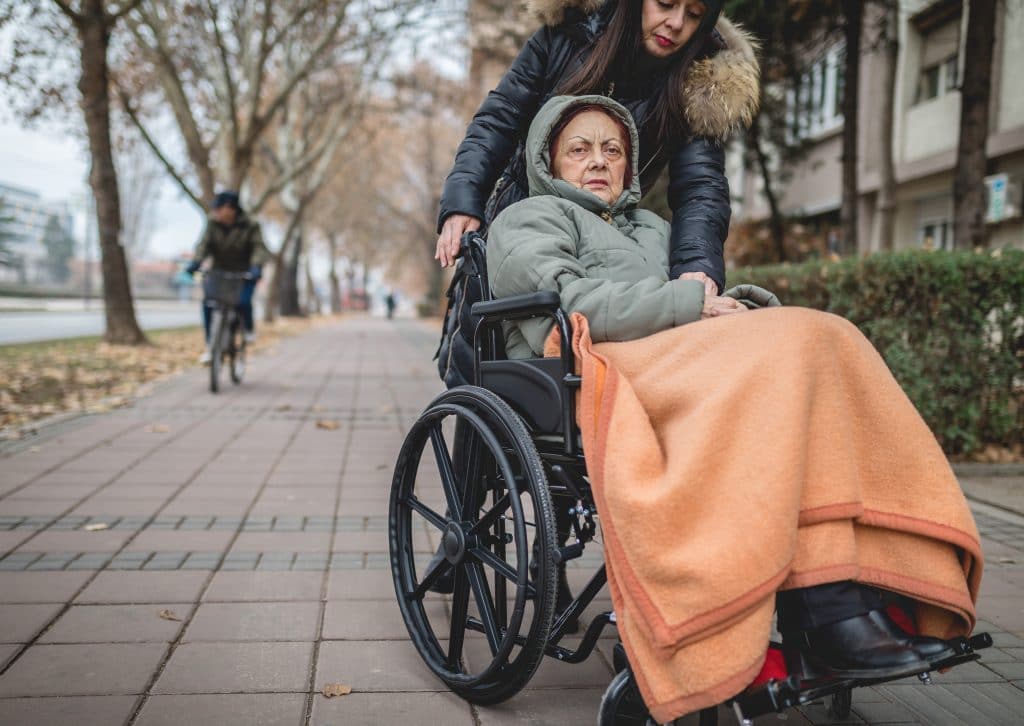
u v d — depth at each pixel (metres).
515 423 2.02
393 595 2.92
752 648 1.50
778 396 1.60
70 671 2.26
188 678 2.25
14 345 13.52
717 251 2.34
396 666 2.38
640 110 2.47
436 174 40.62
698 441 1.59
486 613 2.19
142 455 5.09
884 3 8.91
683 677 1.52
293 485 4.46
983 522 4.04
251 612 2.73
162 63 16.36
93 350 12.38
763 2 7.29
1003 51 10.20
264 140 24.92
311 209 39.41
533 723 2.09
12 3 11.60
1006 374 5.12
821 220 15.37
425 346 18.03
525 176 2.55
